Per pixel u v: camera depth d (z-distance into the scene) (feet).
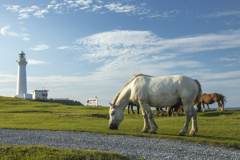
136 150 30.86
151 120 43.14
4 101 172.35
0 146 30.42
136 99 43.83
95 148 31.30
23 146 30.45
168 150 31.22
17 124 58.49
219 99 86.33
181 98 41.63
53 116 78.48
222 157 28.99
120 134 41.47
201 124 56.75
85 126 52.95
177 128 50.29
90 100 164.14
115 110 45.85
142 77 44.45
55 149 29.27
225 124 56.59
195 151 31.14
